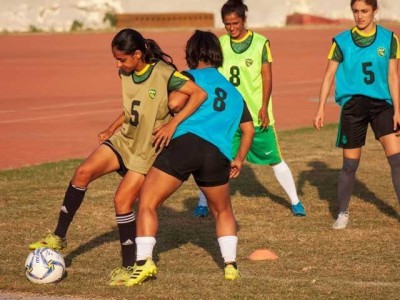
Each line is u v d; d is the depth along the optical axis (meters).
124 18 66.19
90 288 9.40
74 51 50.84
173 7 67.75
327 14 70.88
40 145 20.88
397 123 12.16
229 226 9.82
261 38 13.31
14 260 10.72
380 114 12.25
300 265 10.54
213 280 9.73
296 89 34.16
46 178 16.47
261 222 13.02
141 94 9.61
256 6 69.94
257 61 13.27
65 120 25.30
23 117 25.97
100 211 13.62
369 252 11.16
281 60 46.50
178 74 9.55
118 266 10.48
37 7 64.81
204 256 11.03
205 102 9.49
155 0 67.56
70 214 10.24
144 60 9.60
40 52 50.25
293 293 9.20
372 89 12.14
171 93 9.58
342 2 70.88
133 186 9.78
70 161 18.36
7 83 36.12
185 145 9.32
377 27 12.17
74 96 31.67
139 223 9.45
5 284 9.55
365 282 9.68
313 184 16.11
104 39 58.31
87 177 10.07
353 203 14.36
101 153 10.02
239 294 9.15
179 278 9.82
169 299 8.99
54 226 12.65
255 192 15.34
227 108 9.53
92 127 23.86
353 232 12.30
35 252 9.68
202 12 67.06
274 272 10.20
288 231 12.41
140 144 9.77
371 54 12.07
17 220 13.00
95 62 44.88
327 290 9.31
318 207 14.14
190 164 9.34
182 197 14.80
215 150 9.38
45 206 14.00
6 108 28.20
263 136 13.41
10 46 53.88
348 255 11.01
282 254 11.09
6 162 18.55
